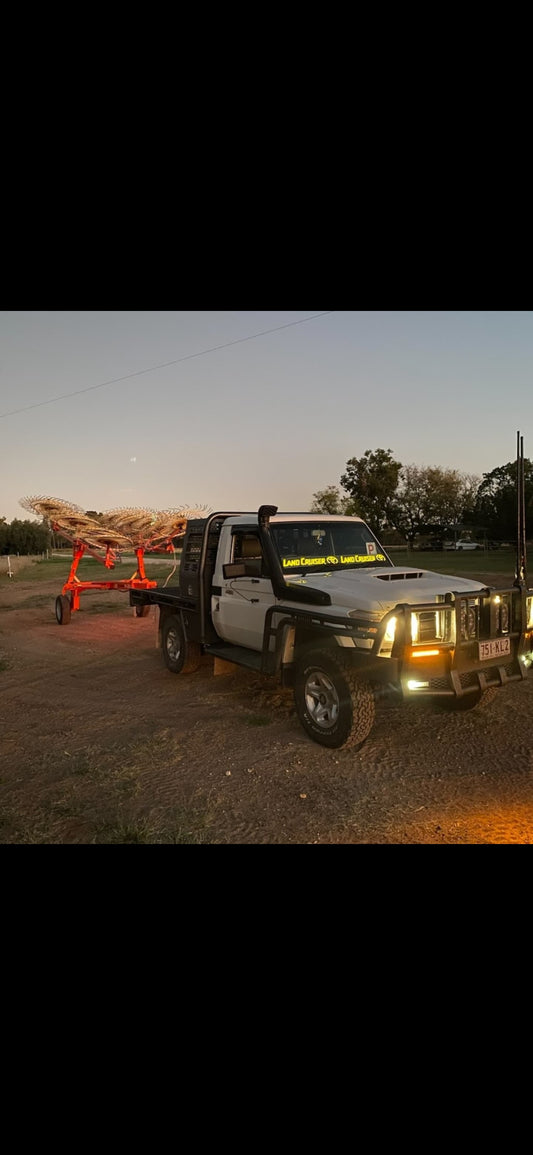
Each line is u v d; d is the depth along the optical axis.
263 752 5.56
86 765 5.38
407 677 5.00
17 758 5.61
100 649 10.97
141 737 6.07
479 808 4.34
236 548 7.18
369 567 6.91
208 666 8.83
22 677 8.98
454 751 5.43
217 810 4.45
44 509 13.41
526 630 5.66
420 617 5.15
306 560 6.61
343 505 69.25
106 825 4.25
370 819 4.24
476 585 5.80
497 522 55.03
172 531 14.24
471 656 5.31
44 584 24.33
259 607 6.57
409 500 69.12
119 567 33.09
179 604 8.10
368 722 5.30
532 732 5.86
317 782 4.88
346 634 5.27
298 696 5.81
